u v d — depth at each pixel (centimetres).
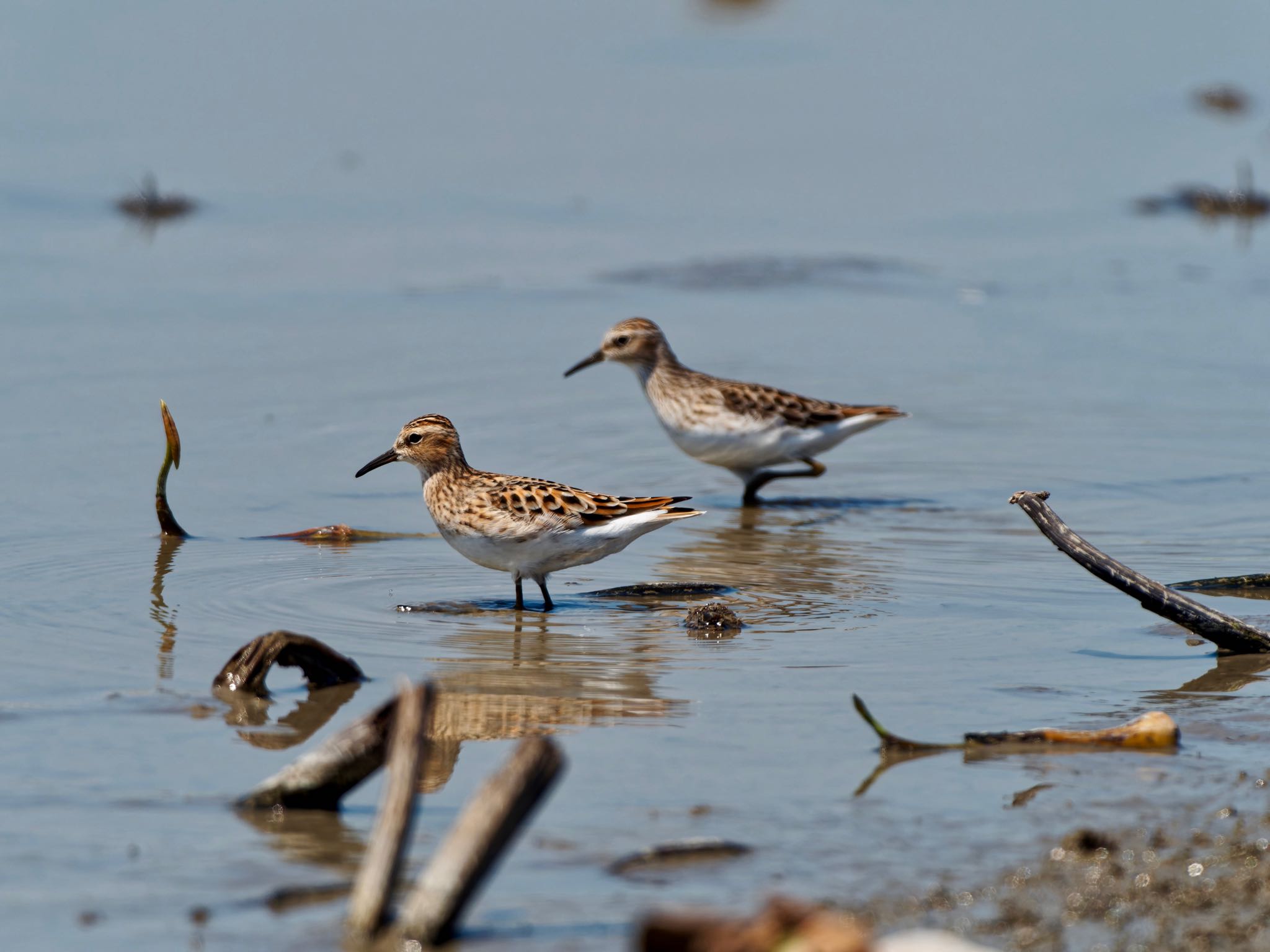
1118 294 2398
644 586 1264
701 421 1627
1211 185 3047
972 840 752
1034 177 3153
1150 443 1758
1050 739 891
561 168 3139
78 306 2178
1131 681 1015
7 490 1480
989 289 2428
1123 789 817
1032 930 655
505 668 1051
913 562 1358
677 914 557
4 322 2083
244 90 3553
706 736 912
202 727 920
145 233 2614
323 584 1255
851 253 2628
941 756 872
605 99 3675
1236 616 1151
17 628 1110
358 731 791
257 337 2081
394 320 2194
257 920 664
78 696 967
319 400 1833
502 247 2611
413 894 657
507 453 1711
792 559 1372
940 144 3397
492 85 3741
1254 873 705
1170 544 1398
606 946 641
